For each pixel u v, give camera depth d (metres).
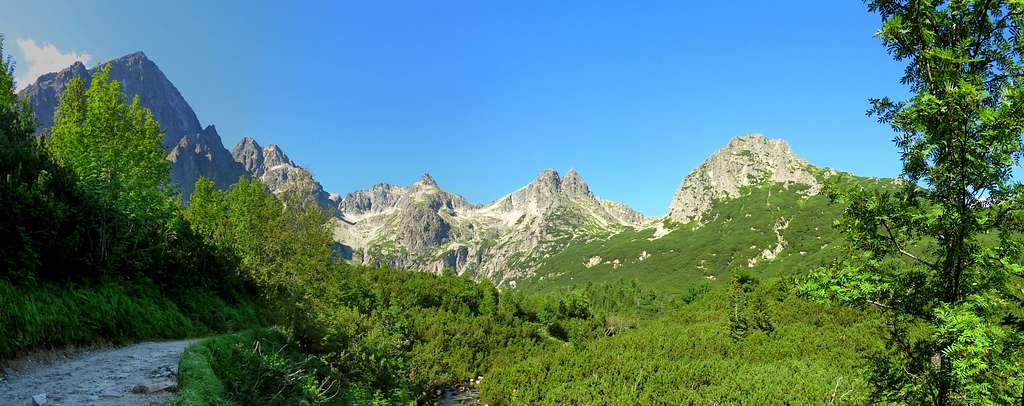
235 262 32.09
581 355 44.94
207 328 22.33
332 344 21.16
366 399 18.80
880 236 8.56
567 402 33.16
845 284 8.52
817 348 37.75
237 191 43.56
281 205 36.50
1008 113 6.98
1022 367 6.88
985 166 7.16
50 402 8.46
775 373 31.33
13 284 12.59
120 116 28.38
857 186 8.71
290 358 16.27
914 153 8.13
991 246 7.78
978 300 7.10
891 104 8.62
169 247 25.42
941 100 7.46
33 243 13.98
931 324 7.78
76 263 15.66
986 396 7.10
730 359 39.59
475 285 73.88
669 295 155.38
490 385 41.41
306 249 35.19
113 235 19.06
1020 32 7.54
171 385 9.56
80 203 18.36
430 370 42.97
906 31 8.19
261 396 12.03
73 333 13.53
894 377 8.41
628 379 35.81
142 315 17.89
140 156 29.08
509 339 60.69
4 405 8.20
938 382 7.66
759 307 46.62
